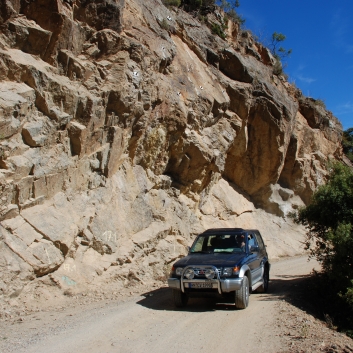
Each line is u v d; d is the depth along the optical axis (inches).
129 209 502.9
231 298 330.3
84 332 241.1
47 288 349.1
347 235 378.6
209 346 220.8
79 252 403.5
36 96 393.1
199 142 630.5
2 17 383.9
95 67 464.8
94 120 448.8
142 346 218.7
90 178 454.6
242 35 982.4
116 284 417.4
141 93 516.4
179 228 587.8
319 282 411.2
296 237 894.4
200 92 648.4
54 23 419.5
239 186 863.1
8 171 346.0
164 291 391.9
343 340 255.6
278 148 830.5
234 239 358.9
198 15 844.0
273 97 806.5
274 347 219.5
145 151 558.3
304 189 975.6
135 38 538.6
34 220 365.1
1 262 318.3
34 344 217.0
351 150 1461.6
